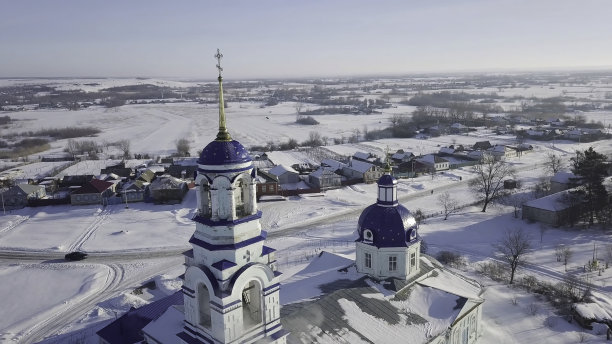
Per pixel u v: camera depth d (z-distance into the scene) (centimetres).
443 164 16100
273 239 9625
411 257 5269
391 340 4288
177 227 10450
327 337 4091
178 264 8438
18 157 19938
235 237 3259
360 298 4753
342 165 15588
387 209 5288
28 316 6594
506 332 5612
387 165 5294
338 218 11031
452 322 4694
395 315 4653
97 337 5806
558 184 11462
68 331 6009
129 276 7956
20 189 12375
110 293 7319
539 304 6316
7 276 8012
